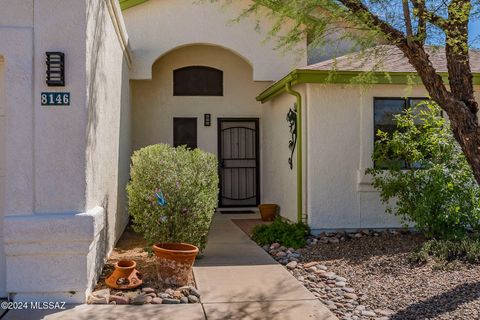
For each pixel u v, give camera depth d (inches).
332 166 356.2
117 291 223.5
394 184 319.3
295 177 386.0
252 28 468.4
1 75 212.7
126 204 406.9
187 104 517.7
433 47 258.2
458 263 264.7
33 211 204.1
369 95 358.3
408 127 339.0
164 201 263.6
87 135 210.4
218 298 220.1
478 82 357.1
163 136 512.1
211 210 285.7
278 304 212.7
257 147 531.5
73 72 206.8
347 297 223.3
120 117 367.2
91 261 218.1
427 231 313.6
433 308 204.2
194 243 278.7
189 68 520.4
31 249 201.0
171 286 233.6
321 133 355.6
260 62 469.7
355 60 303.0
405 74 344.8
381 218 359.9
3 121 213.5
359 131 358.0
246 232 390.9
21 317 189.3
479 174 217.8
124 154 398.6
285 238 334.3
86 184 208.4
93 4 226.8
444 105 224.2
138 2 452.4
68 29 206.7
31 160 204.1
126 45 392.5
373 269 265.9
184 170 272.8
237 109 526.0
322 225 354.6
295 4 265.6
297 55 415.8
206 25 464.4
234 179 530.9
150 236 270.4
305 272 267.3
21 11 204.8
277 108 452.8
